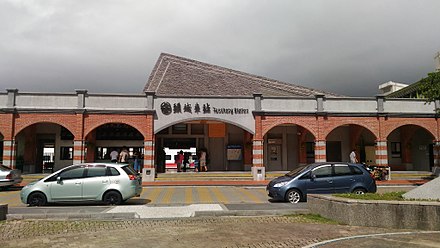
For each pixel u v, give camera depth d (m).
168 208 11.99
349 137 29.48
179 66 31.09
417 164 29.11
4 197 16.56
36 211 11.02
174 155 28.69
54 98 23.47
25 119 23.08
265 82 30.36
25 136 26.06
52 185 13.13
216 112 24.45
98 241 7.59
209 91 29.70
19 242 7.57
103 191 13.22
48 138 27.27
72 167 13.52
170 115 24.19
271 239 7.79
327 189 14.27
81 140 23.16
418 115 25.53
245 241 7.61
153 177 23.50
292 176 14.69
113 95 23.91
